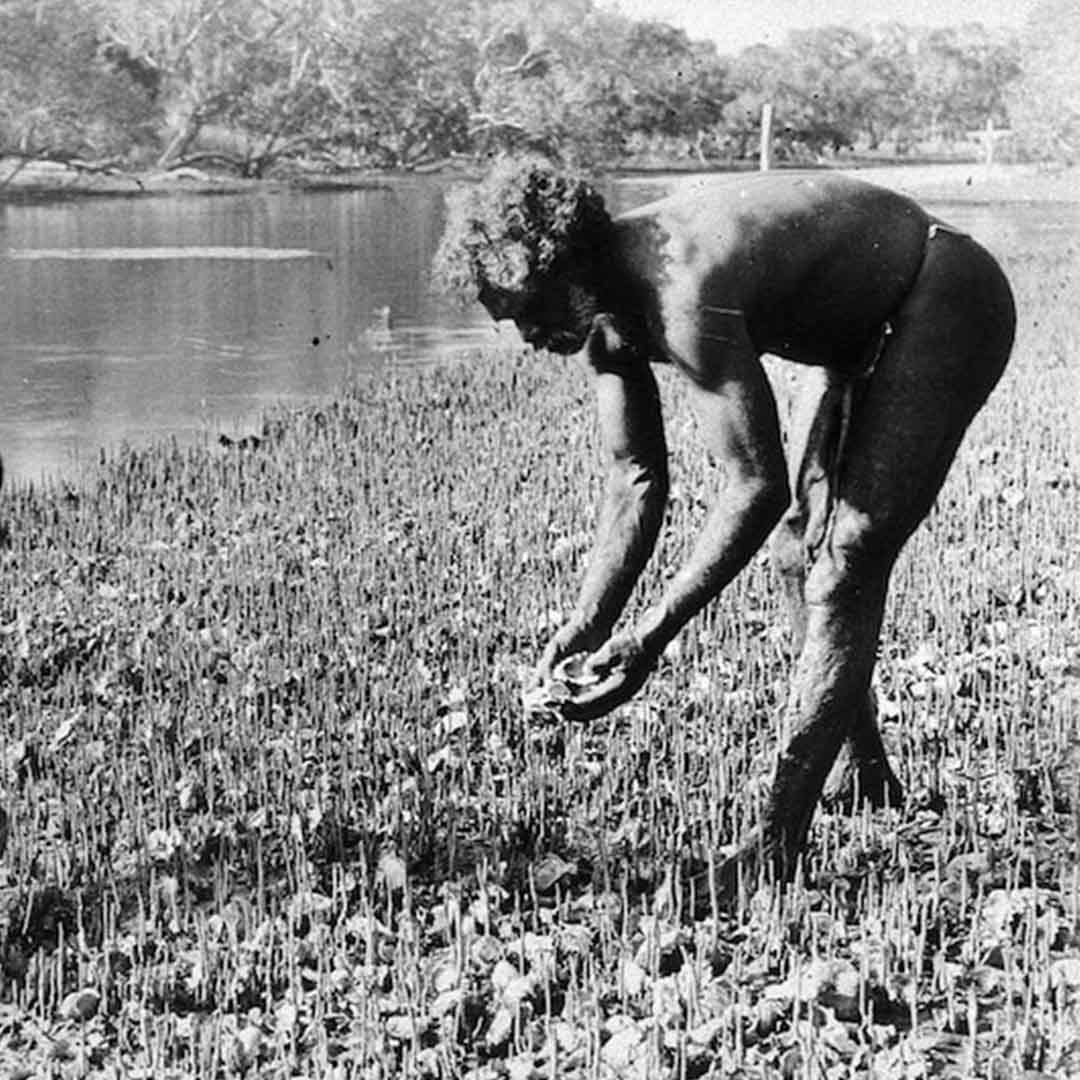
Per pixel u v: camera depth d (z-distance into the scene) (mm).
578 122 34375
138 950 5031
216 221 30844
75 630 8734
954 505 11016
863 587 5152
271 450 13609
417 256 27125
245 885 5605
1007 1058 4191
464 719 7078
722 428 4797
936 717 6875
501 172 4832
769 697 7414
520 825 5898
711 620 8445
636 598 9125
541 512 11211
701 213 4871
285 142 34125
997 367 5199
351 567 9852
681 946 4891
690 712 7230
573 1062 4316
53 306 21781
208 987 4820
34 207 31969
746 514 4820
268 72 33500
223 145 33781
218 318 21438
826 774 5238
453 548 10320
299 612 8992
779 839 5250
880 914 4969
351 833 5961
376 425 14617
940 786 6188
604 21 34906
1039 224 32312
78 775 6578
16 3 31328
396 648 8203
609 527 5270
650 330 4859
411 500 11719
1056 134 40156
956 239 5121
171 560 10227
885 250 5008
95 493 12203
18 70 31547
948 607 8562
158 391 16734
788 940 4910
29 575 9906
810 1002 4398
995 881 5371
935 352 5027
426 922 5258
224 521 11266
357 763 6656
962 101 40375
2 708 7520
